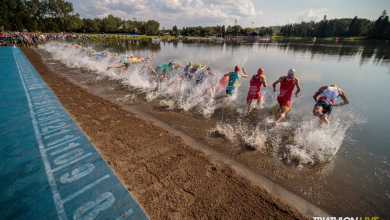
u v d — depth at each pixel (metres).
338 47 31.94
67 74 10.79
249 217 2.37
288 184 2.98
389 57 17.83
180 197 2.64
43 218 2.27
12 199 2.51
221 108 6.18
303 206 2.58
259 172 3.23
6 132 4.25
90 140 4.03
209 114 5.73
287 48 30.14
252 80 6.07
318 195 2.78
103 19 96.69
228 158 3.60
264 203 2.59
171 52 22.89
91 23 93.00
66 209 2.39
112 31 103.00
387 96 6.85
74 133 4.30
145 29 113.75
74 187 2.75
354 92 7.32
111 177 2.96
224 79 7.38
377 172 3.26
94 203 2.49
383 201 2.69
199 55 19.69
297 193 2.80
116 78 10.11
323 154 3.75
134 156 3.53
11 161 3.27
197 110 6.03
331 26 88.69
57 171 3.06
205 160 3.49
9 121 4.80
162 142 4.05
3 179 2.86
